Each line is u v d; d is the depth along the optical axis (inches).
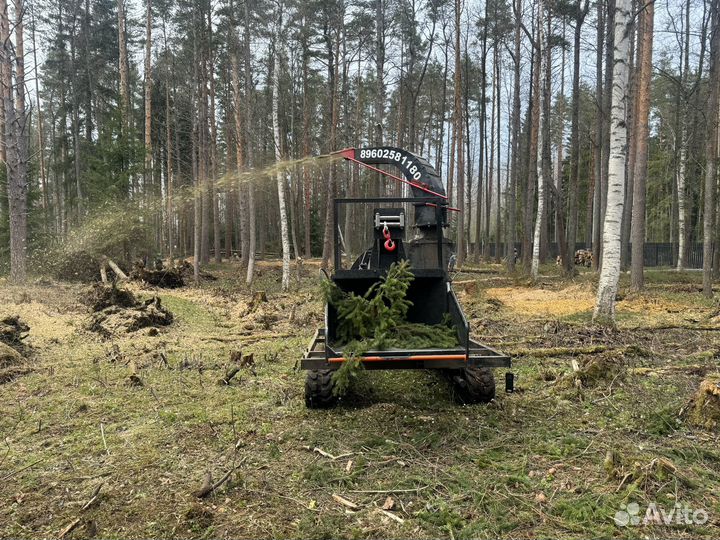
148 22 1010.1
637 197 660.7
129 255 871.1
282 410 219.8
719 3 608.4
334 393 197.0
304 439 186.2
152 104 1439.5
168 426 203.0
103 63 1362.0
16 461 173.2
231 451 176.7
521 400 225.8
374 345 196.4
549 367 285.7
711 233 592.1
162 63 1252.5
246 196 1057.5
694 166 1088.8
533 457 166.9
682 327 408.8
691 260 1299.2
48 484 155.5
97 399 242.1
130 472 162.2
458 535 124.4
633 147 938.1
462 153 1071.0
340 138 1139.3
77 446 185.2
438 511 135.0
